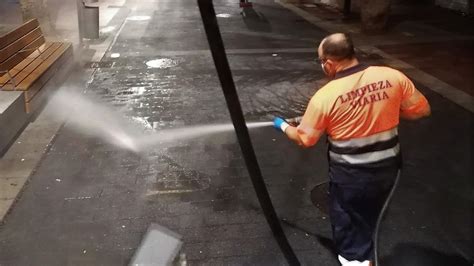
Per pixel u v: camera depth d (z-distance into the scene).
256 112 7.32
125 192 4.91
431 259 3.82
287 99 7.96
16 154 5.75
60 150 5.91
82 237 4.14
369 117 2.95
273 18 16.48
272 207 4.62
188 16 16.81
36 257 3.88
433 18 15.84
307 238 4.12
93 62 10.30
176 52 11.33
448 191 4.92
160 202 4.72
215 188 4.99
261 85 8.70
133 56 10.90
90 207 4.62
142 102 7.76
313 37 13.22
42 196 4.82
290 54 11.14
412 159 5.67
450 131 6.55
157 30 14.11
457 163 5.58
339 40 2.95
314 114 2.98
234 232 4.21
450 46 11.91
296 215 4.49
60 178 5.20
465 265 3.75
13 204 4.66
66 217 4.45
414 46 11.91
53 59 7.99
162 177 5.24
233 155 5.79
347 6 16.20
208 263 3.80
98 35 12.45
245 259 3.85
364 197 3.12
